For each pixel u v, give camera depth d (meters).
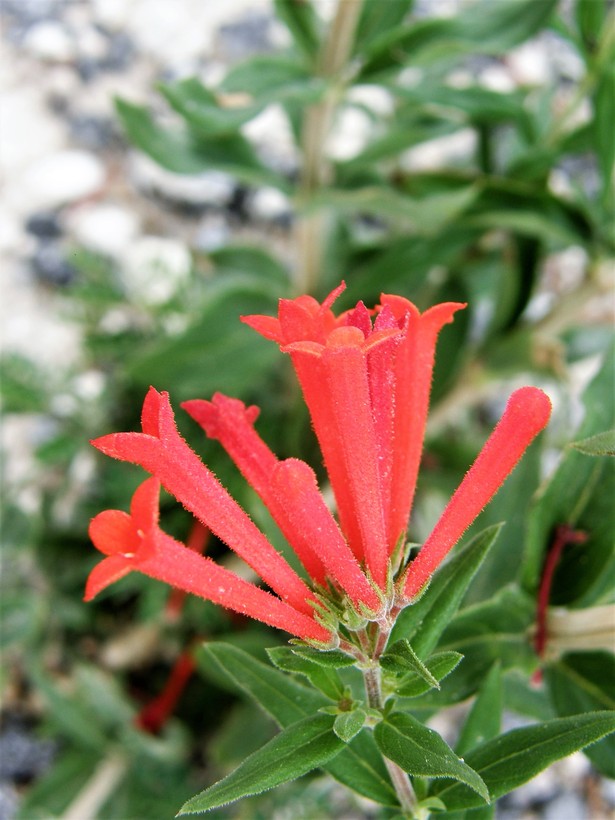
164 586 0.23
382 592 0.09
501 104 0.21
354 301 0.24
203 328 0.22
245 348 0.23
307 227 0.24
